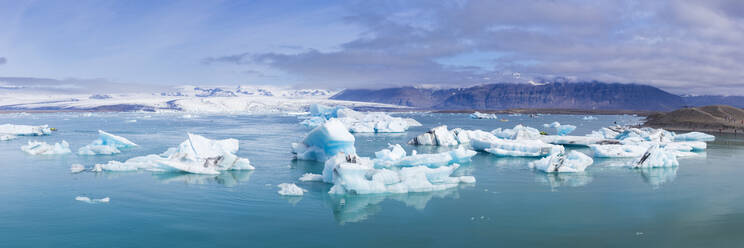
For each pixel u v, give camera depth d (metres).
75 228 11.57
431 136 33.47
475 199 14.76
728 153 27.56
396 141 37.53
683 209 13.56
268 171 20.27
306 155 24.30
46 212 13.05
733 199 14.85
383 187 15.53
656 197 15.15
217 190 15.97
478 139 29.27
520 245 10.36
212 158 20.42
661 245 10.34
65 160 23.61
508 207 13.74
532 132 35.59
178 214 12.84
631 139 30.92
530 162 22.17
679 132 52.22
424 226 11.80
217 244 10.43
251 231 11.34
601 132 38.50
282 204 13.98
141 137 41.19
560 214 12.97
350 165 15.43
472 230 11.47
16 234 11.12
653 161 21.44
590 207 13.77
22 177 18.39
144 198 14.72
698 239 10.73
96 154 26.11
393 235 11.09
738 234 11.07
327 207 13.65
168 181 17.58
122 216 12.62
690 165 22.27
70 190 15.93
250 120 92.62
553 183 17.56
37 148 26.98
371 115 57.00
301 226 11.77
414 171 16.41
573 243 10.48
